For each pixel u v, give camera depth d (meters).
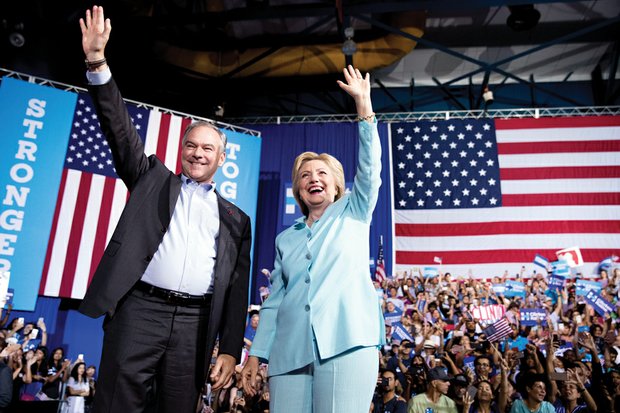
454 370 6.92
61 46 10.48
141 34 11.94
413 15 12.31
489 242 10.06
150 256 1.98
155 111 8.92
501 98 13.61
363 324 1.84
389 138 10.95
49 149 7.86
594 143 10.48
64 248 7.98
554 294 9.30
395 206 10.48
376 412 5.99
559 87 13.60
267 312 2.21
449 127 10.84
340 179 2.33
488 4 10.20
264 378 6.87
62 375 7.56
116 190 8.49
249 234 2.38
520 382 5.56
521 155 10.55
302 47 12.97
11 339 7.07
